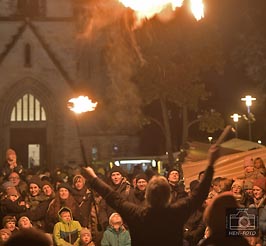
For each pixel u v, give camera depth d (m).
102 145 64.62
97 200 14.09
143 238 6.42
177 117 62.69
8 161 18.50
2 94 64.44
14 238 4.91
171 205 6.52
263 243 10.39
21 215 14.12
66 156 64.31
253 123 57.22
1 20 64.81
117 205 6.59
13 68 64.69
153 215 6.45
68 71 66.31
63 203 13.94
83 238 12.55
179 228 6.47
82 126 64.81
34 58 64.94
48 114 64.69
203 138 61.31
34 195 15.09
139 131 64.81
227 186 13.55
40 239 4.91
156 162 49.09
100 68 65.06
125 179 14.26
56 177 22.66
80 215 13.96
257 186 11.82
